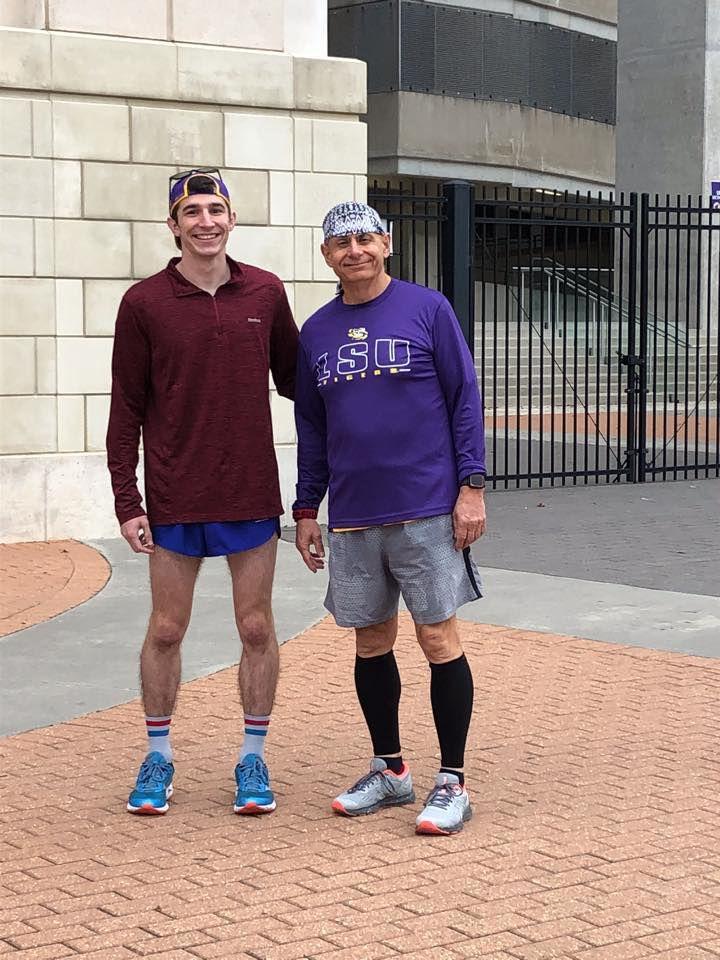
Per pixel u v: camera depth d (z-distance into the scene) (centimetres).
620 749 559
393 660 495
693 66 2430
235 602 494
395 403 467
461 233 1286
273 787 516
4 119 1023
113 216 1065
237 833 468
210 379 477
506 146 3234
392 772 494
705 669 689
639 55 2494
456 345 470
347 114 1162
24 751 566
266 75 1119
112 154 1062
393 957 371
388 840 460
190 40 1092
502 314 2989
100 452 1070
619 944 379
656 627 782
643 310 1427
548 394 2164
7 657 720
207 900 410
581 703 628
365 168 1172
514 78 3250
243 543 486
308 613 824
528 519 1184
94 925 392
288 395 517
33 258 1038
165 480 482
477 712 614
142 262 1078
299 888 418
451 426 475
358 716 609
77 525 1064
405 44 3042
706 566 966
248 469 484
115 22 1063
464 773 499
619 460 1432
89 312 1061
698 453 1595
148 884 423
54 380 1052
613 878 425
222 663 710
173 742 575
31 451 1048
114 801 503
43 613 818
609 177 3553
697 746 563
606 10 3531
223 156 1109
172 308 475
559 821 476
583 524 1157
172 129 1084
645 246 1423
